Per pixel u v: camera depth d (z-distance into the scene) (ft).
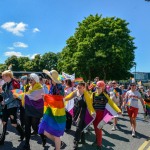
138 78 167.32
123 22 133.59
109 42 124.77
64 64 139.44
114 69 134.41
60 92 18.10
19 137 23.62
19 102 21.89
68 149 21.04
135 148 22.49
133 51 136.87
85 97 20.66
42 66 288.10
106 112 20.58
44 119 17.93
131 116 27.63
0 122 28.78
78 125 20.89
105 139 25.35
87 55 125.70
